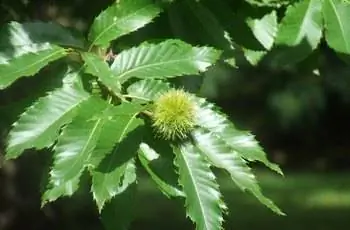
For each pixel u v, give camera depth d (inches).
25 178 486.0
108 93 118.4
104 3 214.7
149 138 114.6
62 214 524.4
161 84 119.9
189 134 114.3
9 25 132.3
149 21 133.7
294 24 140.8
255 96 1107.3
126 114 111.0
